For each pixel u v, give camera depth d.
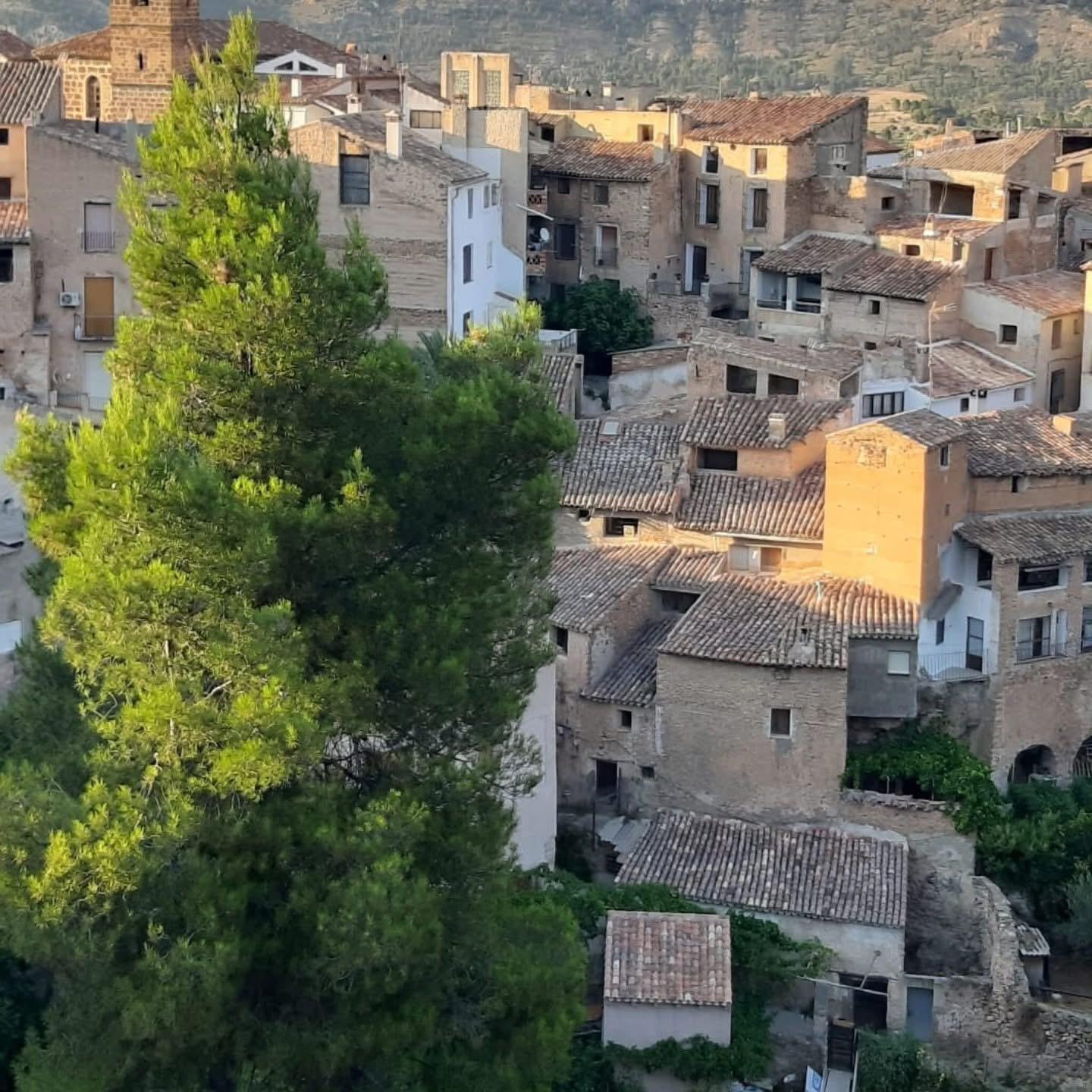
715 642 72.88
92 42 119.44
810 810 72.00
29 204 93.94
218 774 48.78
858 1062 65.56
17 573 65.75
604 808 75.12
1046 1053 66.19
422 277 96.19
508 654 54.78
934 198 106.50
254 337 51.44
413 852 51.62
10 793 49.88
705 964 64.12
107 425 49.50
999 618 74.56
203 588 48.84
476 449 53.19
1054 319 98.50
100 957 48.34
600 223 108.38
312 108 105.38
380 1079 51.62
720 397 86.50
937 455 74.44
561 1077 59.44
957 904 70.94
